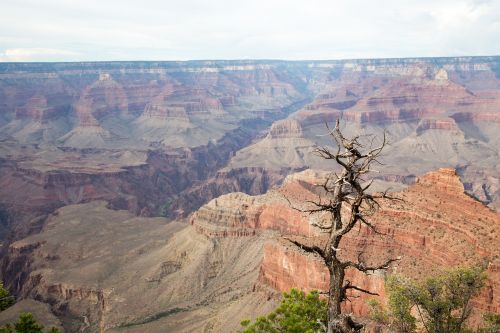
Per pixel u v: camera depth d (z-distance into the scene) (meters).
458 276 39.97
